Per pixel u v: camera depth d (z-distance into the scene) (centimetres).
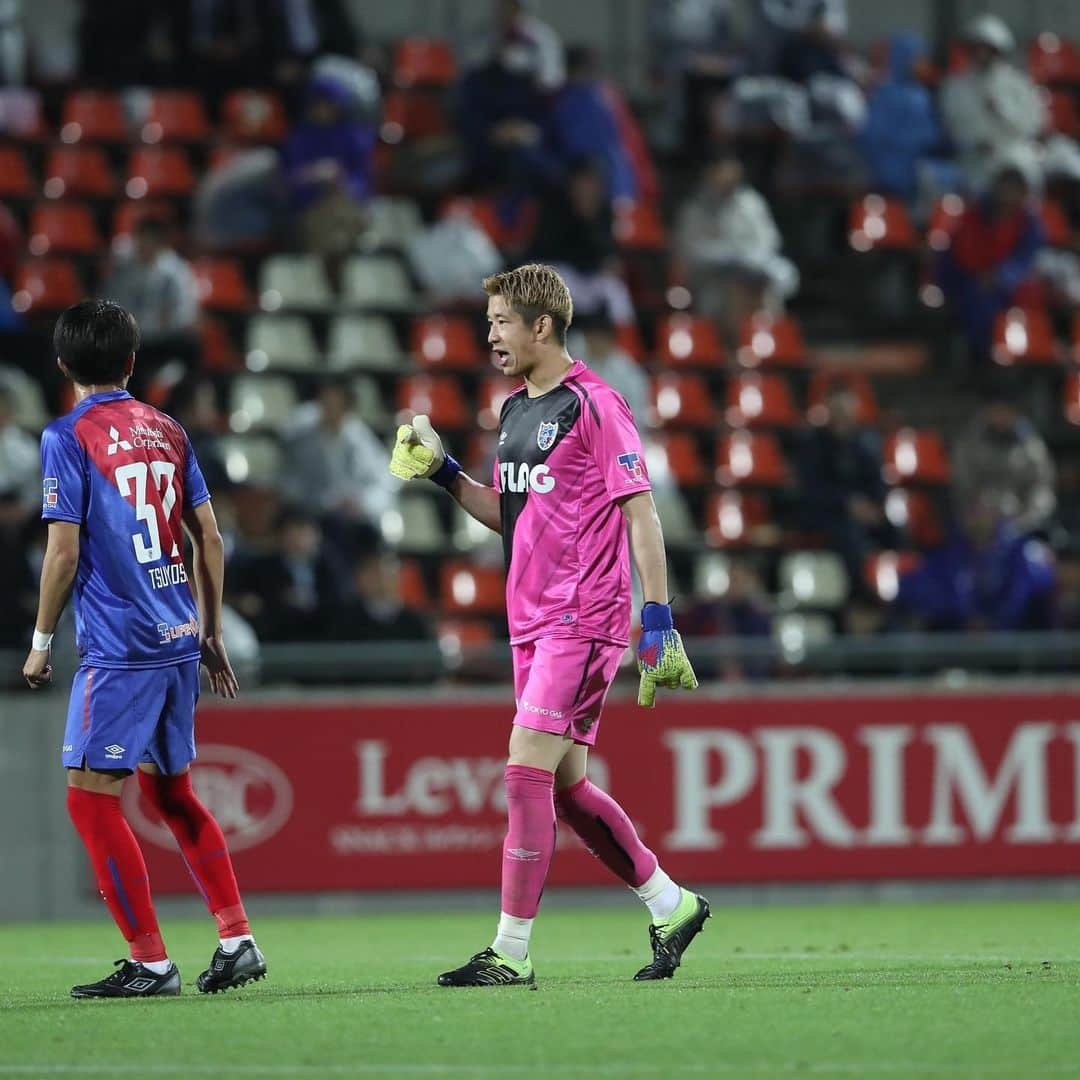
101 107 6297
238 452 5097
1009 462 5262
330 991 2084
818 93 6569
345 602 4241
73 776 2059
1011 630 4688
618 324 5656
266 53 6412
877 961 2516
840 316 6397
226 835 3984
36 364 5384
